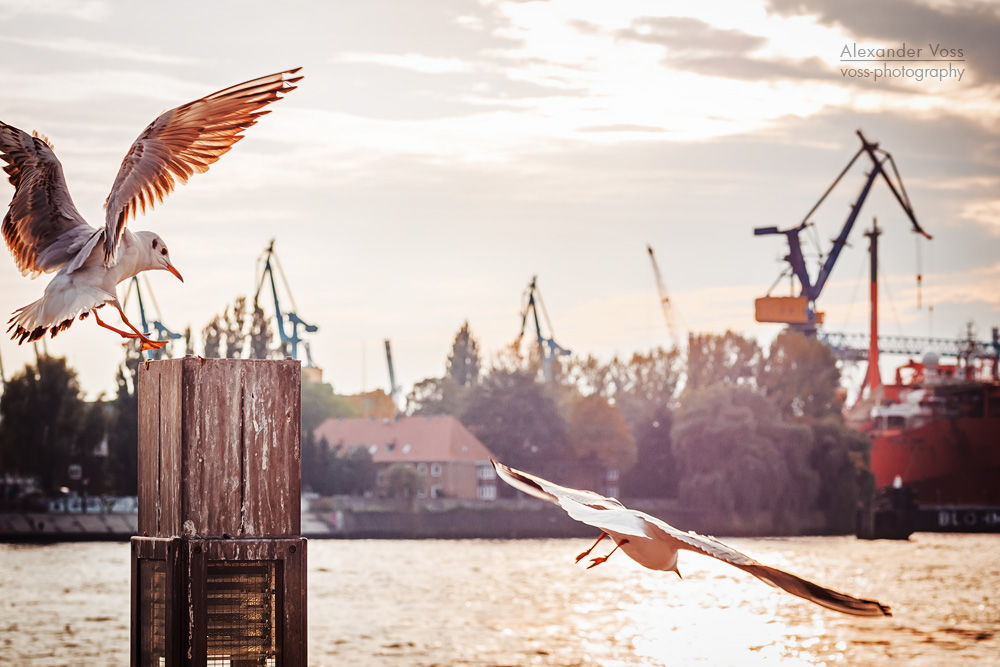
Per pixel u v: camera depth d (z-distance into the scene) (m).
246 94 5.29
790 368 125.38
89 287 6.13
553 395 136.25
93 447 98.06
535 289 169.12
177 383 7.24
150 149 5.27
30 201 6.35
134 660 7.58
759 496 102.62
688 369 130.12
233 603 7.20
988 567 67.19
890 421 131.00
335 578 57.53
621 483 123.75
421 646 33.59
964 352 153.38
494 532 103.88
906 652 33.47
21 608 41.34
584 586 53.06
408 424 130.62
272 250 141.38
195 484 7.19
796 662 31.52
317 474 113.06
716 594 49.50
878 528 99.50
